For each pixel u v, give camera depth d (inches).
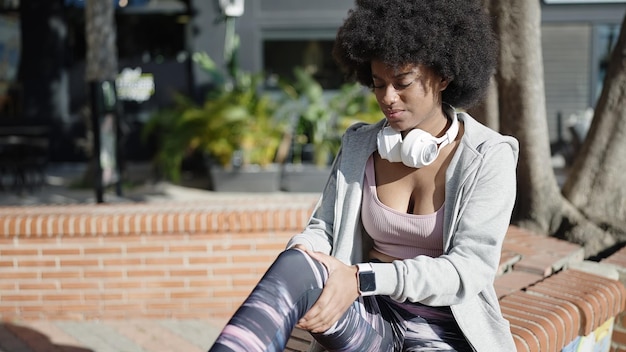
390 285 66.0
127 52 490.0
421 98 70.7
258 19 452.8
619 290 116.0
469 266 66.7
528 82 145.5
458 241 68.5
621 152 153.0
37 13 464.8
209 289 182.7
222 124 365.7
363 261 80.3
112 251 181.5
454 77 72.3
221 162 376.8
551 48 474.6
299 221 180.1
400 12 69.0
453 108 77.0
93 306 183.8
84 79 485.4
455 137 73.2
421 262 66.7
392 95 70.4
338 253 76.9
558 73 477.4
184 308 183.6
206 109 374.0
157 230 179.9
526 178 153.9
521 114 147.9
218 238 180.5
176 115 382.9
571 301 104.7
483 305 73.7
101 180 313.3
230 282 182.1
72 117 478.3
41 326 180.5
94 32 356.2
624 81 151.8
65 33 472.7
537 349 88.2
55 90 473.4
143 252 181.5
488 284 73.5
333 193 81.3
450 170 71.1
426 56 68.5
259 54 456.8
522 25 142.3
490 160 69.9
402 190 74.7
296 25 454.0
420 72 69.8
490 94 146.3
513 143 72.2
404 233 73.7
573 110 480.7
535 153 150.9
